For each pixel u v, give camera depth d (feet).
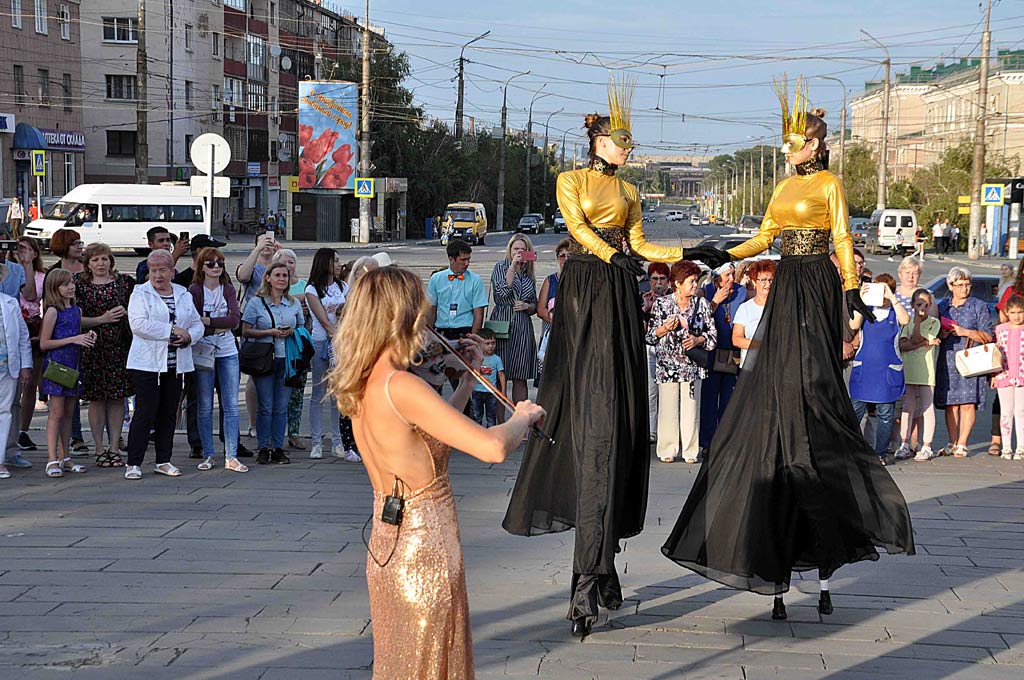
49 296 29.94
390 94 218.59
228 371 30.76
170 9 191.01
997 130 230.07
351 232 182.60
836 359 18.93
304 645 17.48
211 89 208.44
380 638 12.13
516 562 22.17
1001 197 136.67
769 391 18.90
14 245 34.42
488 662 16.97
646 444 19.26
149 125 191.72
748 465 18.80
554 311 19.56
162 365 29.22
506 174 284.00
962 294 34.32
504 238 215.51
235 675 16.31
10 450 30.86
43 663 16.76
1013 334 33.55
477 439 11.53
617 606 19.38
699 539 18.99
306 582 20.56
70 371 29.22
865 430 33.99
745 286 33.94
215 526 24.53
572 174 19.24
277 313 31.42
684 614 19.34
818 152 19.17
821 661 17.19
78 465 30.66
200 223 136.87
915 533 24.67
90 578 20.72
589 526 18.10
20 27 158.51
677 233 122.62
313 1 257.55
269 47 234.17
